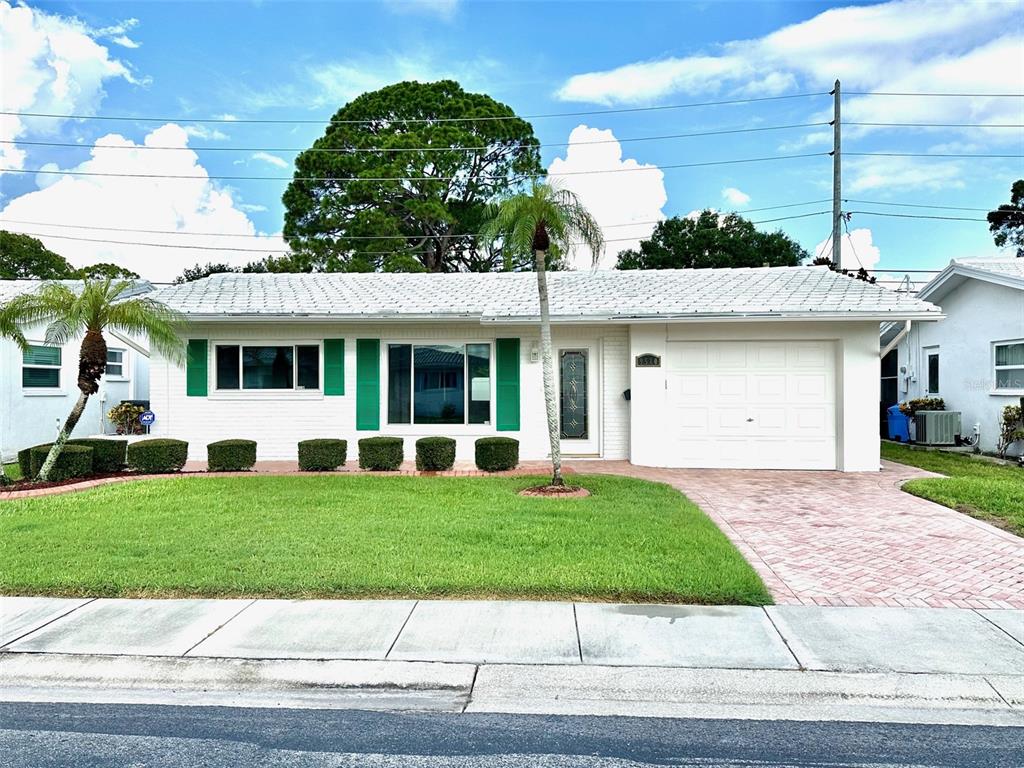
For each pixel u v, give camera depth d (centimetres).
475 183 2964
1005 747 333
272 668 415
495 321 1270
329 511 813
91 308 999
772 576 590
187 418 1366
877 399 1222
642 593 530
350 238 2745
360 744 337
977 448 1509
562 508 829
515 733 348
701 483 1085
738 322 1234
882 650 434
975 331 1526
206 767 314
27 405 1478
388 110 2933
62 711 373
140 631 464
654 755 326
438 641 447
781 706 379
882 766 315
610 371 1347
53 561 604
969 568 612
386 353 1362
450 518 772
